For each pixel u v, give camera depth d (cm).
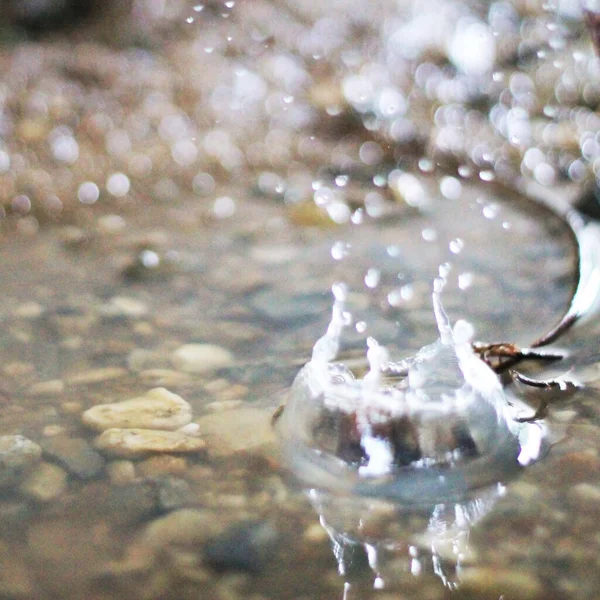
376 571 80
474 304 94
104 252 99
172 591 80
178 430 85
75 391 88
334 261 98
